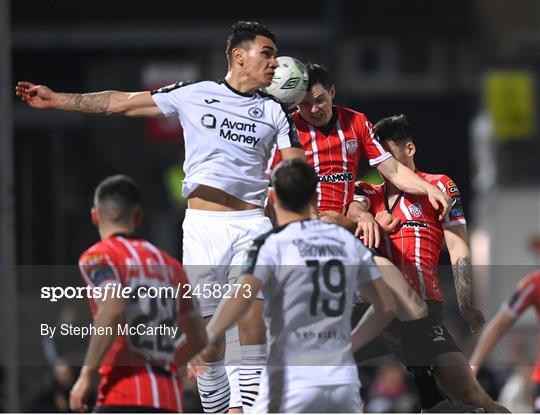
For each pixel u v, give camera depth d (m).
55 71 73.56
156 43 74.06
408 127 27.95
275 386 22.69
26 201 63.72
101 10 73.69
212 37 73.81
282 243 22.92
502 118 77.44
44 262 63.41
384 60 82.06
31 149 65.19
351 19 78.06
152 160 72.19
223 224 25.89
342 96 80.50
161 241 72.06
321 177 26.94
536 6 82.25
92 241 67.62
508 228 61.66
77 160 68.06
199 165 25.89
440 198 26.66
